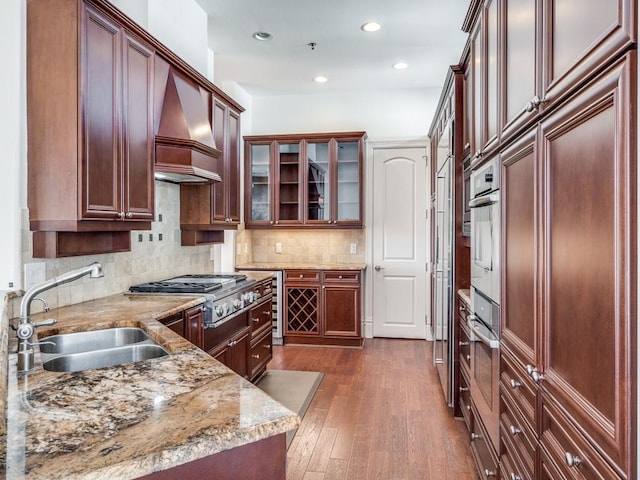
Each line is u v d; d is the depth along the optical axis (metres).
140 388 1.14
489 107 2.00
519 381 1.53
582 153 1.04
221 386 1.15
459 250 3.07
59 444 0.84
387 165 5.34
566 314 1.13
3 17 1.95
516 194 1.56
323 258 5.48
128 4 2.66
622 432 0.86
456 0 3.24
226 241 4.89
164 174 2.76
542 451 1.30
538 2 1.31
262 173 5.34
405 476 2.34
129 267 2.84
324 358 4.49
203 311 2.65
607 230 0.92
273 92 5.43
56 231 2.04
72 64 1.96
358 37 3.88
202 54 3.42
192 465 0.88
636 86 0.83
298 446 2.66
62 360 1.64
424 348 4.88
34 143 1.99
